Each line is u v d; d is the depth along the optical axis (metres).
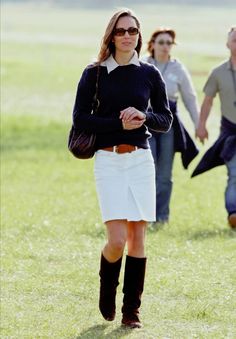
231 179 24.53
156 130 15.96
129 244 16.05
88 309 17.12
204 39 128.25
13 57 92.56
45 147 41.44
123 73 15.70
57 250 21.80
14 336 15.63
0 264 20.56
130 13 15.62
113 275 16.03
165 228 24.02
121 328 15.90
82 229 24.30
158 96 16.00
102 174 15.69
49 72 77.00
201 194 30.42
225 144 24.55
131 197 15.70
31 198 29.33
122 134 15.63
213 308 16.97
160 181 24.92
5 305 17.41
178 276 19.19
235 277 19.09
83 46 111.12
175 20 197.88
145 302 17.45
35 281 19.09
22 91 63.34
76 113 15.73
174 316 16.61
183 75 24.72
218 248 21.75
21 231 24.06
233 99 24.39
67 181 33.03
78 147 15.70
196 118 24.92
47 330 15.91
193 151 24.92
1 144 42.09
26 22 182.75
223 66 24.41
